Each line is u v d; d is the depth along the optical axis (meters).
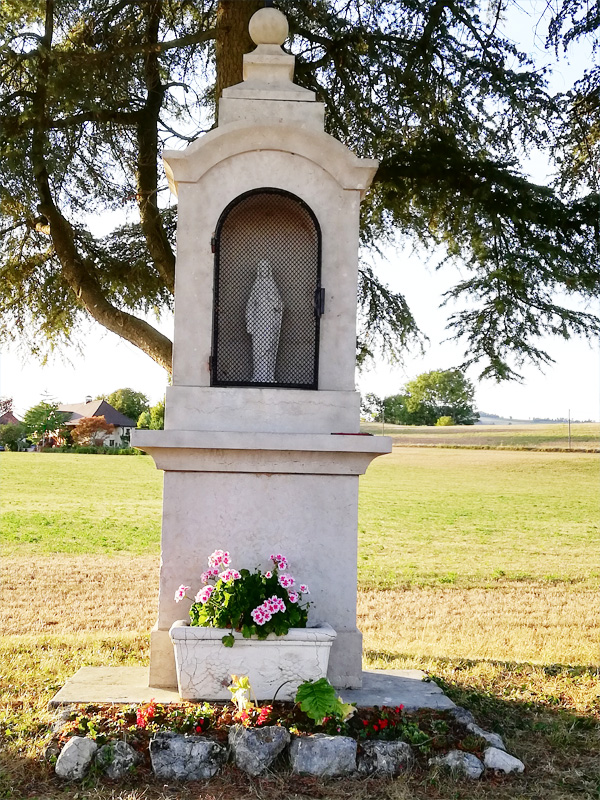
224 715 5.51
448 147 9.04
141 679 6.49
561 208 8.66
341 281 6.68
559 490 38.19
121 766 5.12
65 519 26.42
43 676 7.30
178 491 6.38
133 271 10.51
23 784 5.03
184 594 6.12
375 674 6.91
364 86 9.56
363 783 5.11
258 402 6.52
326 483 6.47
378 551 20.78
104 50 8.76
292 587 6.35
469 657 8.82
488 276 8.14
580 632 11.73
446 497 34.94
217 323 6.64
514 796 5.05
